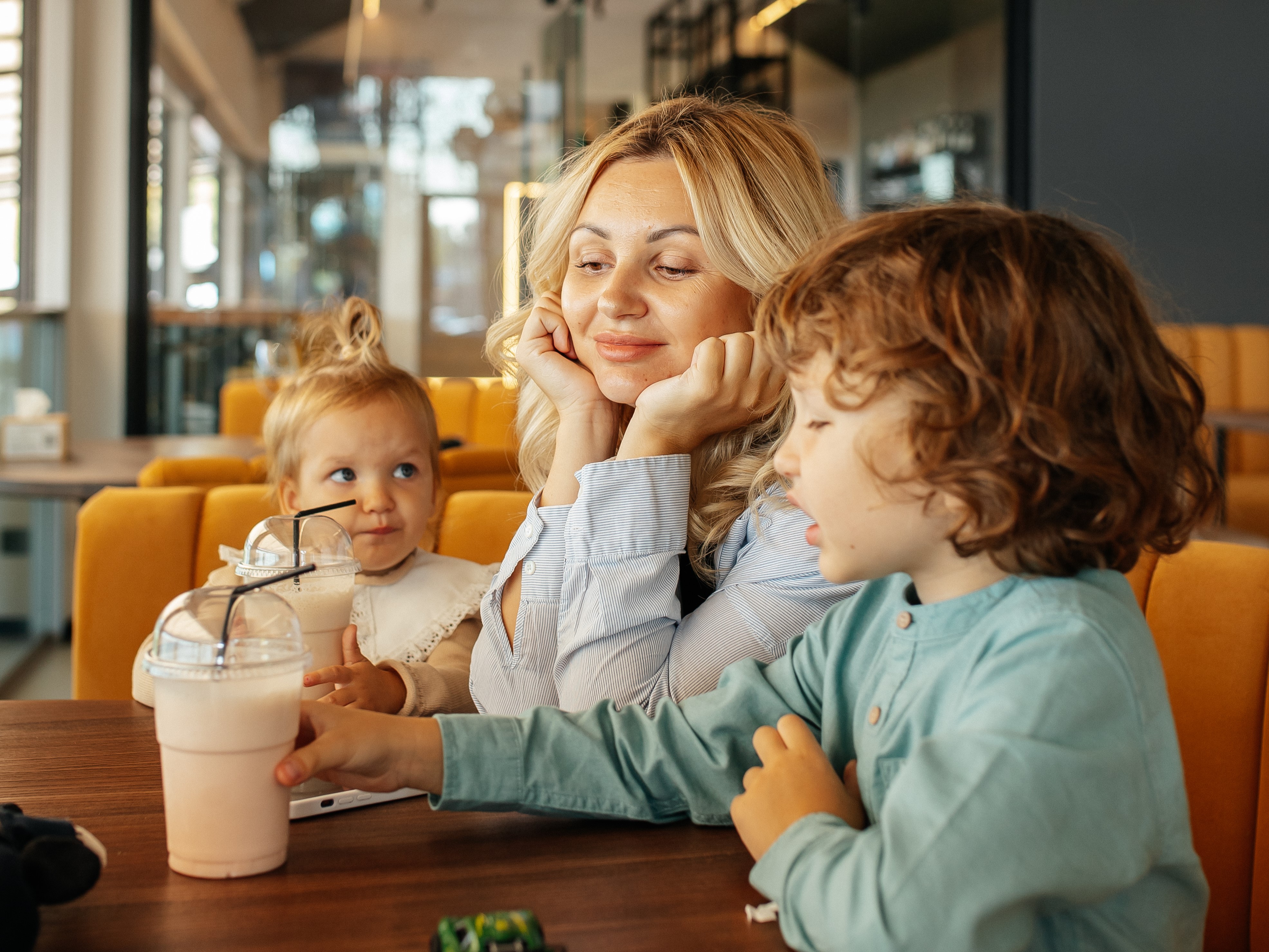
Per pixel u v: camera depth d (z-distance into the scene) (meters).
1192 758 0.97
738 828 0.64
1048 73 5.34
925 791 0.54
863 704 0.72
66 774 0.79
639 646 0.90
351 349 1.33
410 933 0.55
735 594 0.93
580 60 5.72
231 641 0.61
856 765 0.71
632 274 0.98
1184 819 0.60
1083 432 0.59
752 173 0.99
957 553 0.61
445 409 3.94
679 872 0.64
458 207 5.68
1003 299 0.59
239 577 0.91
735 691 0.79
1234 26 5.36
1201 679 0.97
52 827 0.58
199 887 0.60
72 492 2.34
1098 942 0.60
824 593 0.90
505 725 0.74
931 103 5.78
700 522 1.02
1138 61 5.36
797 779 0.64
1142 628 0.62
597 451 1.03
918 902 0.51
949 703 0.63
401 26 5.54
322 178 5.49
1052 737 0.55
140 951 0.53
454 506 1.46
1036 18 5.31
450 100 5.63
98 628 1.40
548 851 0.67
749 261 0.97
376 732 0.70
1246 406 4.36
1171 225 5.43
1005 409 0.58
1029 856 0.52
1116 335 0.60
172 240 4.91
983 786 0.53
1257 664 0.95
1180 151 5.41
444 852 0.66
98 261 4.65
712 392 0.90
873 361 0.58
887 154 6.03
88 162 4.61
